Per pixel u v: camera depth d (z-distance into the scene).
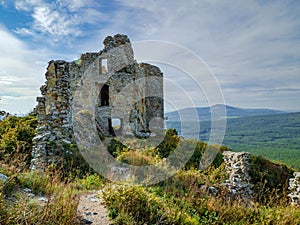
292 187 9.50
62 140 11.15
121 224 5.08
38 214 4.39
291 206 7.95
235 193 10.09
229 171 12.08
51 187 6.22
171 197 7.31
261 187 11.53
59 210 4.64
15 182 5.92
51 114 11.47
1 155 9.96
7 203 4.83
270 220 6.92
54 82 11.70
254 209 7.60
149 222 5.46
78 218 4.95
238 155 11.81
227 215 6.99
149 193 7.22
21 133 12.56
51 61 11.89
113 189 6.47
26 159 10.69
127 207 5.67
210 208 7.10
